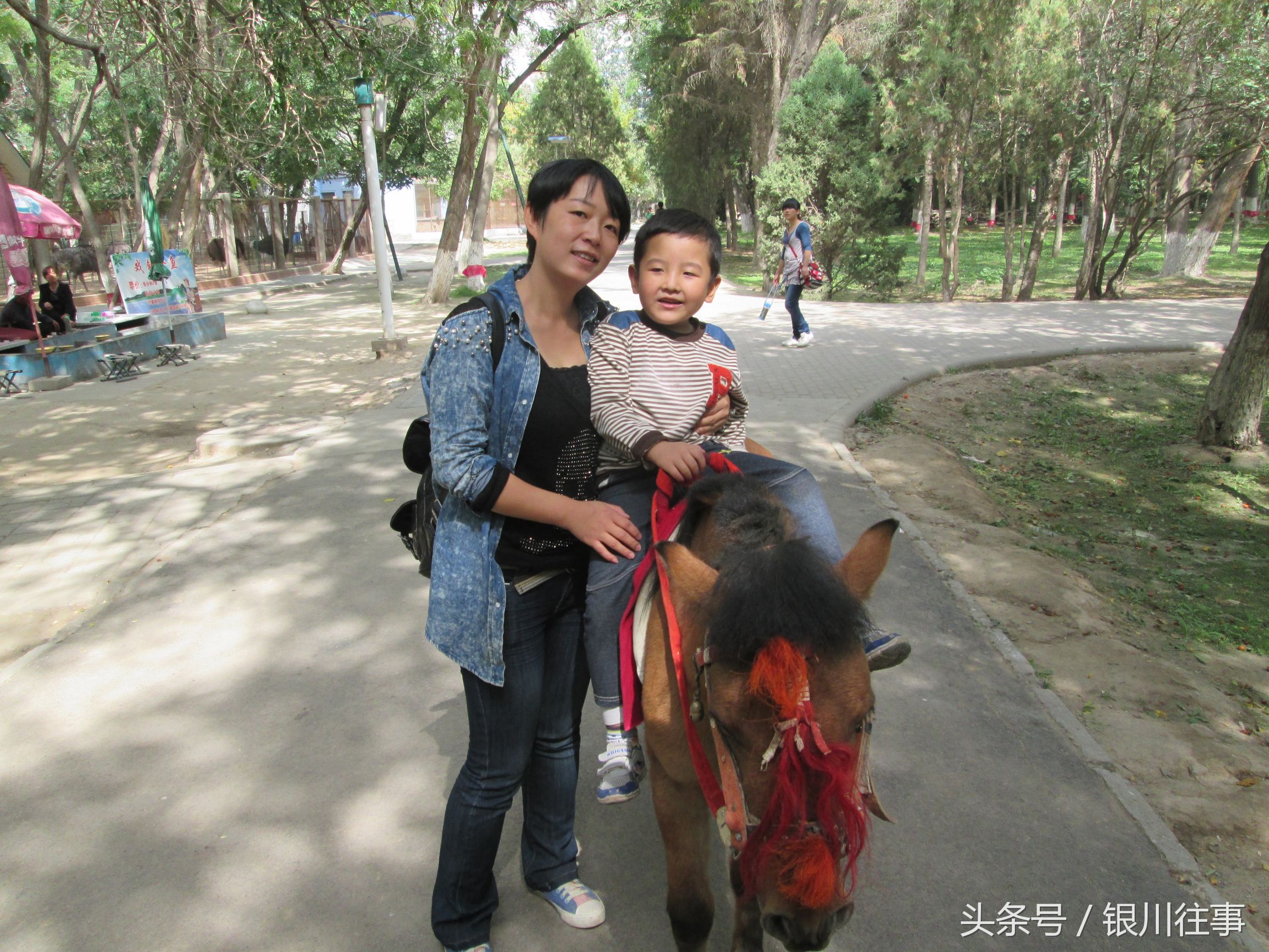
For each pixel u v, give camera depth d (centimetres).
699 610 192
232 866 302
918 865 304
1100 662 453
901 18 2303
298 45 972
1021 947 272
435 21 1158
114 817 326
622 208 230
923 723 387
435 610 233
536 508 220
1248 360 925
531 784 275
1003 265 2736
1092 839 319
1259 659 519
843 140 1972
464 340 221
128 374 1300
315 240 3469
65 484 766
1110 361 1284
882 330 1462
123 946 271
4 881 296
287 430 916
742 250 3672
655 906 289
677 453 227
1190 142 2078
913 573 536
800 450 772
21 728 381
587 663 261
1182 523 767
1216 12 1620
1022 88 1755
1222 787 360
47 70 1532
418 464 251
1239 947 274
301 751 364
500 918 284
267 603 493
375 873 300
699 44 2348
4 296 2153
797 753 170
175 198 1898
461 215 2075
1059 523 756
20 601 514
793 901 165
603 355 243
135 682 416
